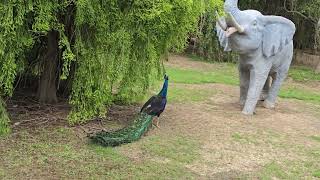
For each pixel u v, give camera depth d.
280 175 6.35
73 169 5.94
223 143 7.46
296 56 21.94
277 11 20.36
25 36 6.87
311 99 12.40
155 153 6.73
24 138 6.85
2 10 6.45
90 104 7.66
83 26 7.38
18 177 5.59
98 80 7.47
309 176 6.40
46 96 8.67
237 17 9.10
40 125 7.48
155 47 8.22
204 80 13.77
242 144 7.50
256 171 6.43
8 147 6.46
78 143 6.85
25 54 7.96
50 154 6.34
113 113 8.62
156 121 8.34
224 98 11.24
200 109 9.72
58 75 8.71
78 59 7.39
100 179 5.71
